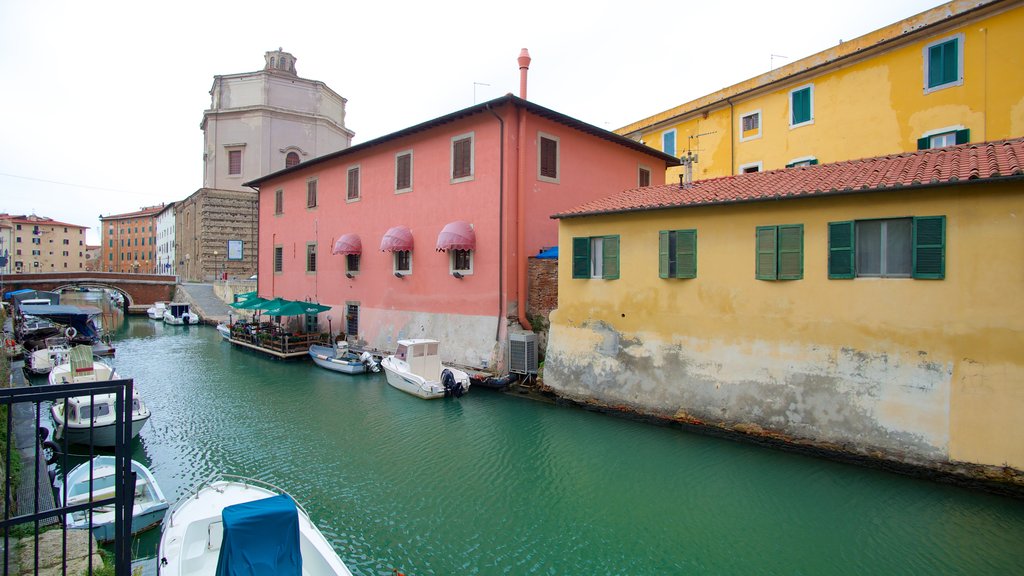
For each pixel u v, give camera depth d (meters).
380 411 17.05
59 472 11.62
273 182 33.78
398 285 23.97
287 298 32.22
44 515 4.35
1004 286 10.02
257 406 17.94
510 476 11.96
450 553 9.06
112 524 9.16
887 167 12.49
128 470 4.62
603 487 11.32
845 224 11.73
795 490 10.82
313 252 30.03
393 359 20.97
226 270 50.00
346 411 17.17
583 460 12.65
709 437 13.56
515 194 19.67
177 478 12.17
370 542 9.40
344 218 27.38
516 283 19.69
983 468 10.16
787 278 12.50
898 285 11.12
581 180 22.27
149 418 16.25
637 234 15.09
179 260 63.28
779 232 12.62
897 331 11.12
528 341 18.64
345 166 27.30
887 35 20.92
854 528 9.51
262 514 6.95
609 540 9.41
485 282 20.06
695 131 28.78
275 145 48.75
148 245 93.31
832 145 22.50
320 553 7.70
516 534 9.63
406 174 23.59
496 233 19.67
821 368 12.05
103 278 50.22
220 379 22.38
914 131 19.94
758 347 12.95
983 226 10.23
